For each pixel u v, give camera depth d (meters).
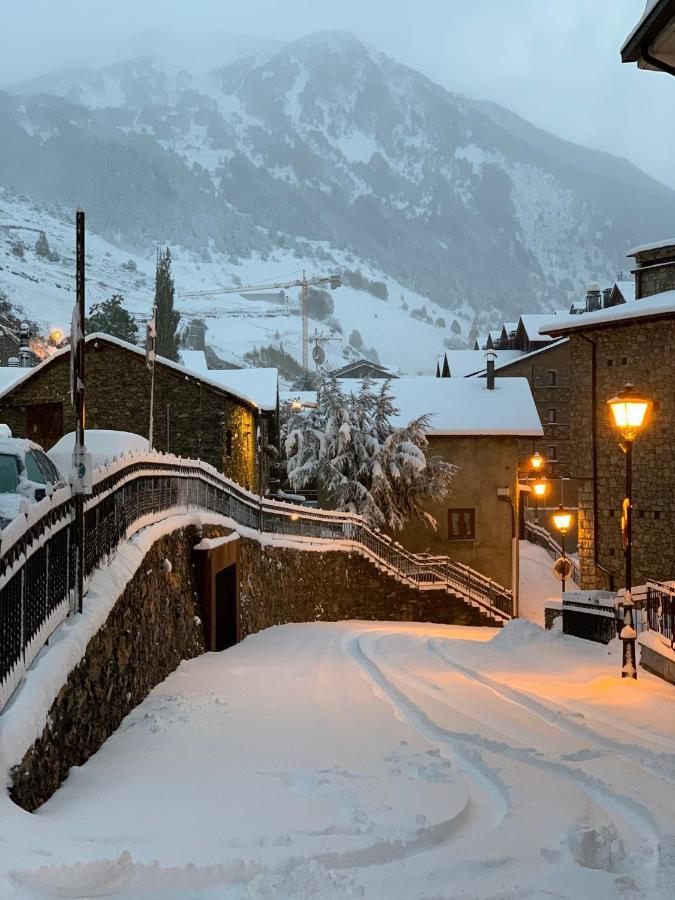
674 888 5.11
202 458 31.12
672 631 14.02
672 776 7.73
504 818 6.31
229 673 13.84
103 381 31.44
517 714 10.57
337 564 31.59
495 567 42.44
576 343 31.20
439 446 42.53
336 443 39.47
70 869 4.57
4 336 58.44
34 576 7.43
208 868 4.93
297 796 6.81
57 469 13.56
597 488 30.50
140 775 7.52
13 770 6.05
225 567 18.36
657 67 11.34
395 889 4.90
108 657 9.47
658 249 32.59
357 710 10.62
